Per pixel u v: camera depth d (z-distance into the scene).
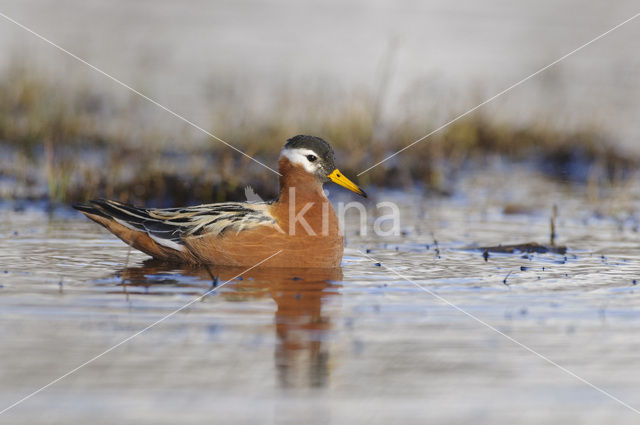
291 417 7.44
